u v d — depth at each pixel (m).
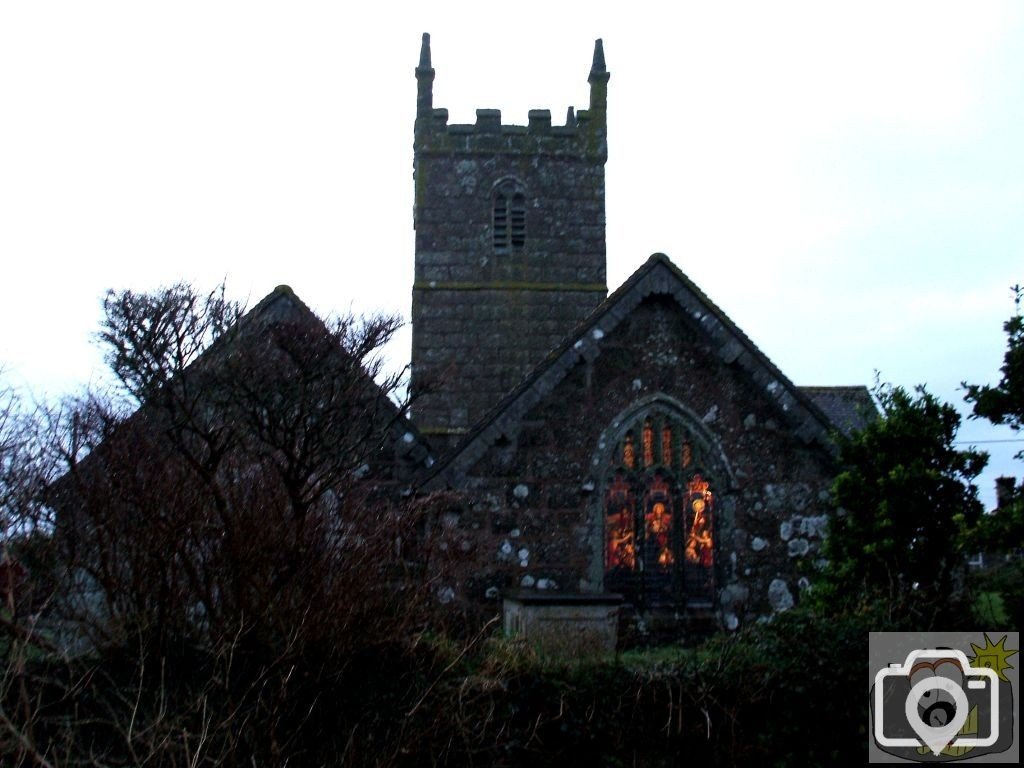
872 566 13.17
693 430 16.59
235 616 10.12
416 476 15.77
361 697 10.19
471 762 9.91
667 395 16.58
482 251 24.91
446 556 13.48
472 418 23.58
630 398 16.53
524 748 10.28
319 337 11.20
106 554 10.67
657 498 16.45
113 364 10.41
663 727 10.66
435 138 25.31
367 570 10.84
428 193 25.17
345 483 11.92
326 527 11.20
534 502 15.95
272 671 9.89
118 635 10.41
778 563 16.25
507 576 15.62
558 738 10.52
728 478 16.39
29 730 8.74
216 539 10.69
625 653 12.66
